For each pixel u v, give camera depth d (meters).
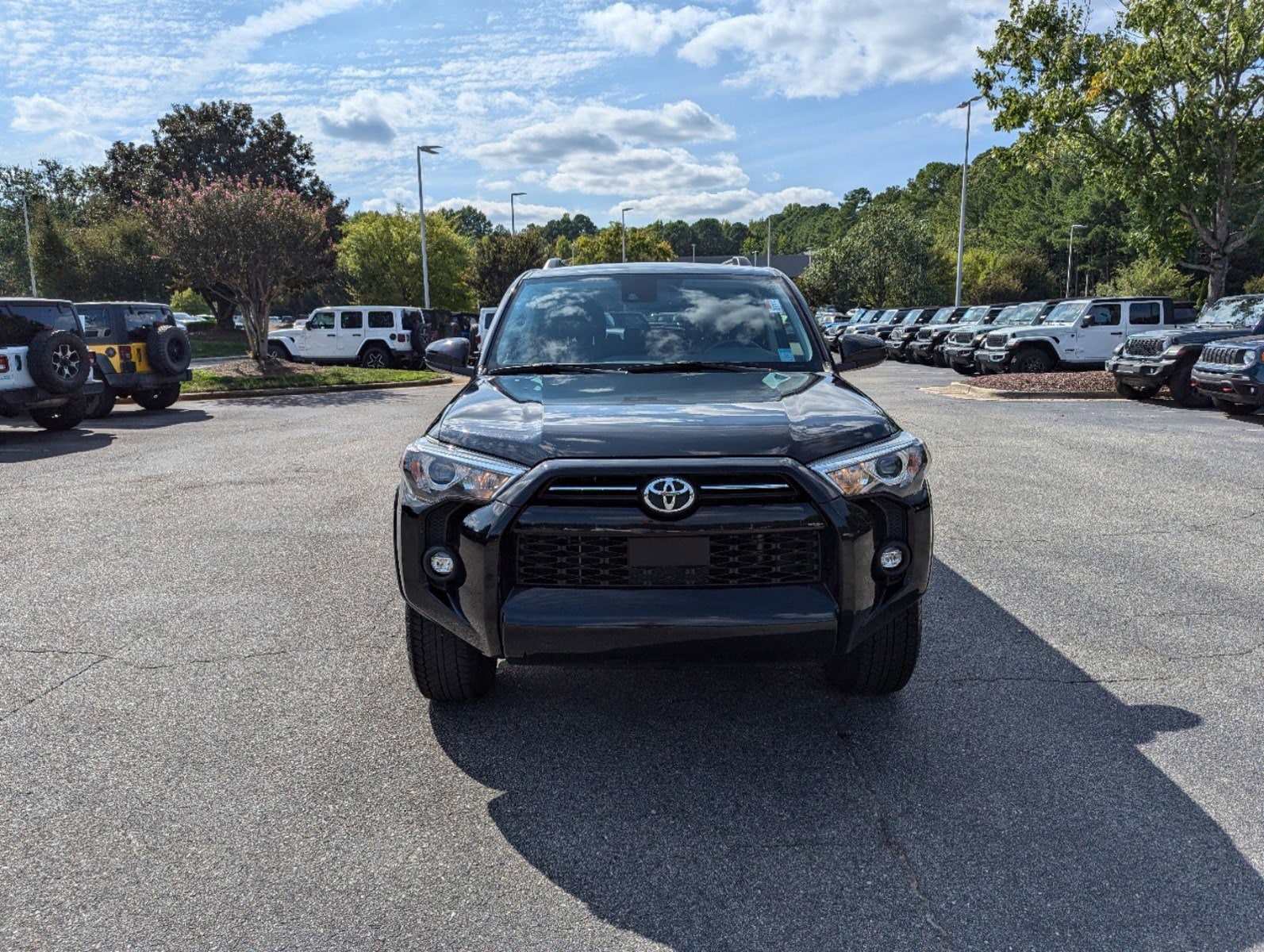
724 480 2.84
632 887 2.43
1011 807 2.80
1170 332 14.18
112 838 2.66
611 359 3.96
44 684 3.75
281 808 2.82
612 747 3.22
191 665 3.96
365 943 2.21
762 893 2.39
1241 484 7.76
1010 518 6.57
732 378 3.69
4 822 2.73
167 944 2.20
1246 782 2.92
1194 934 2.22
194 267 20.59
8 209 67.19
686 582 2.86
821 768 3.06
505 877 2.47
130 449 10.34
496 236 49.72
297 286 26.17
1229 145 16.55
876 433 3.05
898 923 2.27
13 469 9.02
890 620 3.08
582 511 2.82
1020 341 19.48
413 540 3.01
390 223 49.75
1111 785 2.92
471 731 3.34
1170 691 3.63
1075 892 2.38
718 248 183.75
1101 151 17.53
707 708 3.54
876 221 52.31
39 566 5.50
